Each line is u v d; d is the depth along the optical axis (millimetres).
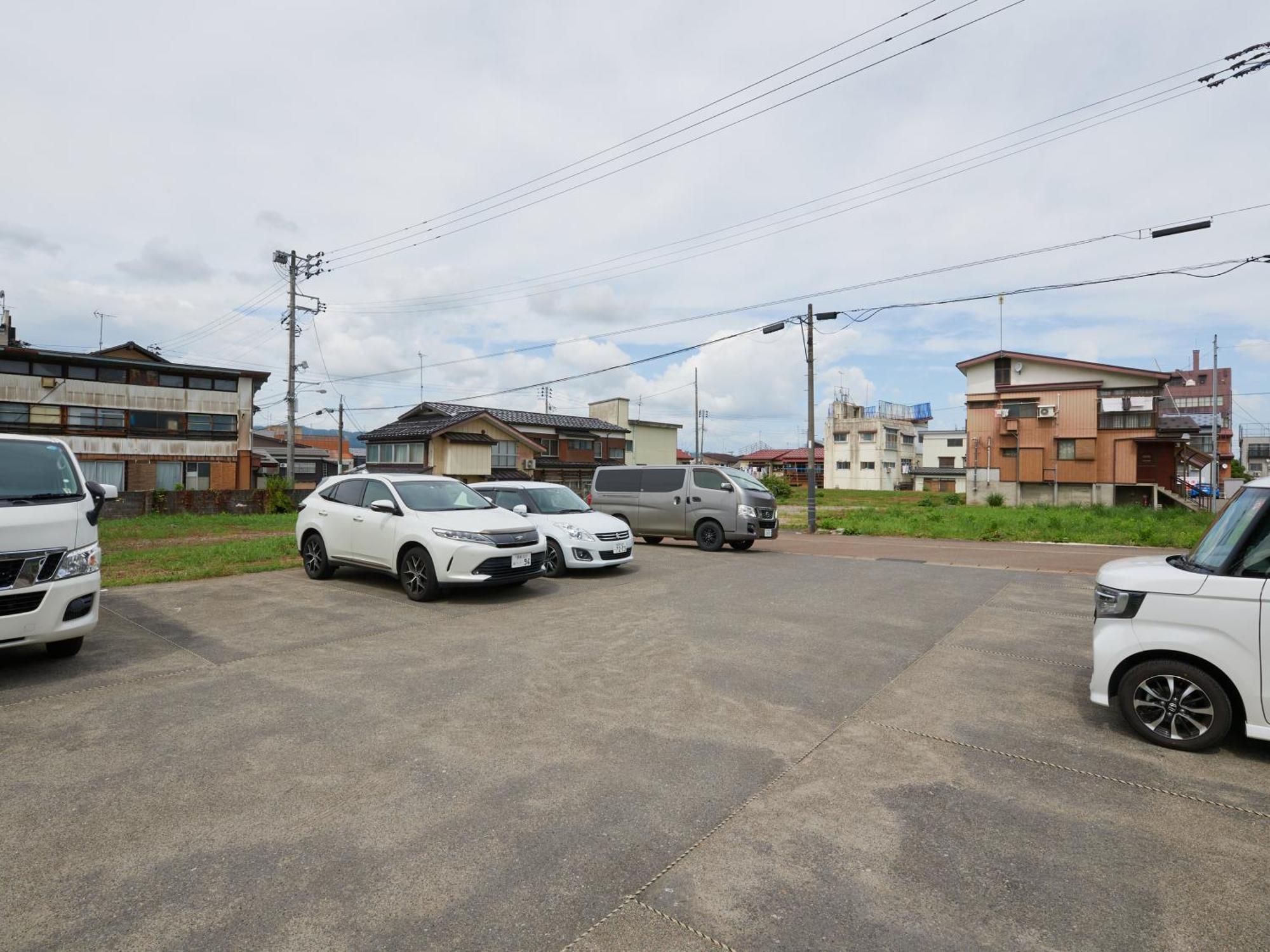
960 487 64938
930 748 3758
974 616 7273
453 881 2471
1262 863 2635
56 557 4855
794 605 7750
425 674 5023
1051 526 18984
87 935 2148
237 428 33688
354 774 3355
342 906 2318
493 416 35875
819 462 74000
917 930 2223
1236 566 3633
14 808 2982
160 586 8750
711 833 2834
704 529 13633
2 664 5227
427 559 7715
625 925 2244
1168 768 3500
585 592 8547
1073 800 3152
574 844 2730
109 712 4184
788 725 4078
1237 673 3533
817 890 2443
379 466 35781
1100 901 2383
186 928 2191
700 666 5301
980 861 2637
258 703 4375
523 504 10719
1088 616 7297
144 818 2904
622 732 3938
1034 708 4395
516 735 3875
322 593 8305
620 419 49688
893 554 13797
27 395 28344
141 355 34281
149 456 31188
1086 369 31891
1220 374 58844
